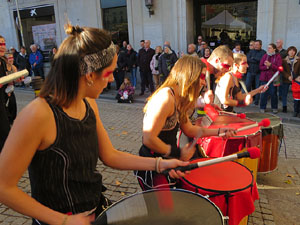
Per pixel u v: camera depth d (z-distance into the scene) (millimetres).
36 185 1084
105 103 8125
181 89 1740
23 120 948
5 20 13555
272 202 2926
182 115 1854
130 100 8008
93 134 1159
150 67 8656
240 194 1725
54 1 12070
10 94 4738
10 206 954
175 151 1708
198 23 10359
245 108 6871
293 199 2975
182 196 1455
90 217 1140
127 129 5492
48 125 994
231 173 1960
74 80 1017
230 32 10188
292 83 5922
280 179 3406
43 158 1028
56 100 1016
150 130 1690
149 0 9766
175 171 1406
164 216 1282
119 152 1421
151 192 1480
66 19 1067
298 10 7941
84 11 11523
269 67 6199
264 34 8438
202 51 8102
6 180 936
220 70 2846
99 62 1030
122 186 3244
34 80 1890
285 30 8219
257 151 1462
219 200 1716
